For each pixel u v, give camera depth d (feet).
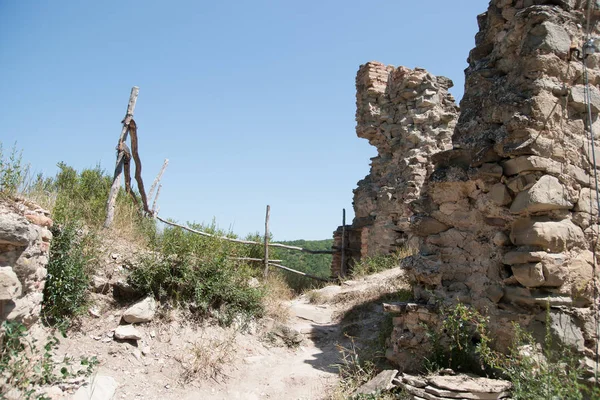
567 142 15.66
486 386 13.79
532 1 17.04
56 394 13.41
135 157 27.86
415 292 19.08
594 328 14.70
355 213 45.29
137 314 18.56
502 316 15.39
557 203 14.84
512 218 15.52
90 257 19.17
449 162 18.56
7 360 12.73
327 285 36.88
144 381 16.17
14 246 13.23
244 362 19.13
